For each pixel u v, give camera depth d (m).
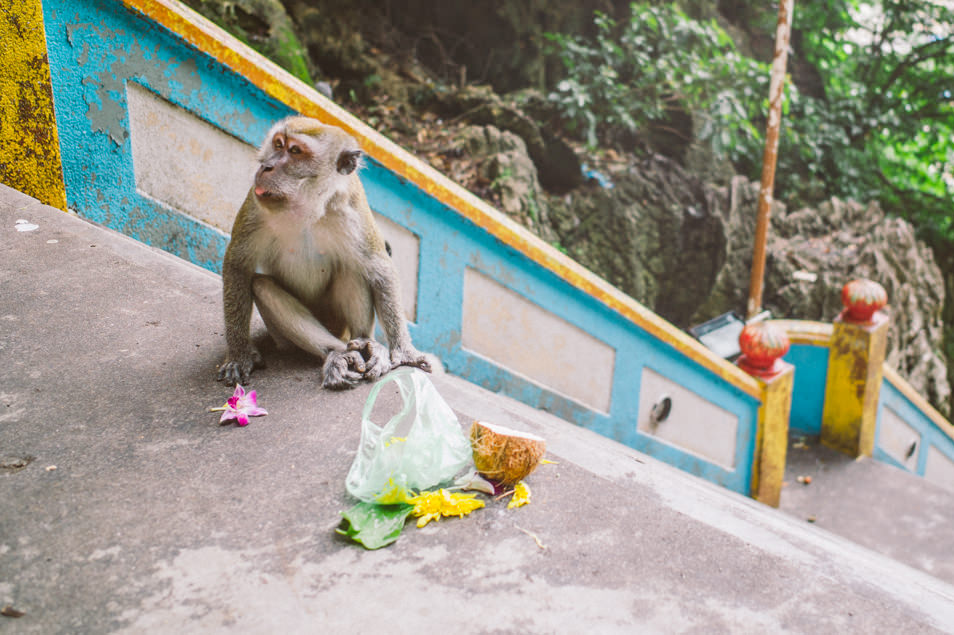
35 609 1.83
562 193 9.99
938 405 11.66
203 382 2.88
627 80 10.87
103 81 4.02
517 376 5.24
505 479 2.33
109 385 2.79
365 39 10.23
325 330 3.18
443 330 4.94
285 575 1.98
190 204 4.37
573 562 2.08
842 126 12.49
